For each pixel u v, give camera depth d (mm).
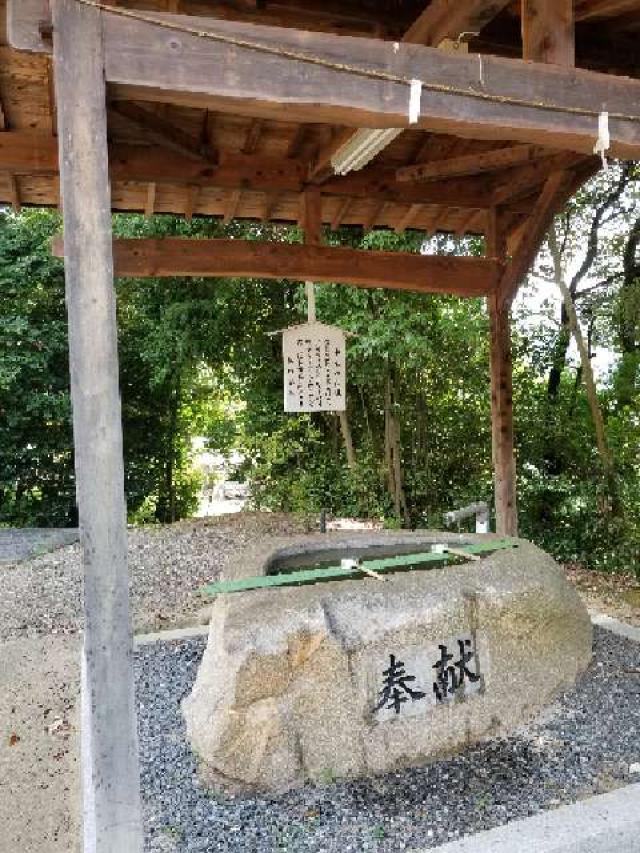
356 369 7668
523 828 2191
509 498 5457
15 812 2766
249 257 4852
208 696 2668
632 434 6738
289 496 8391
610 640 3873
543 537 6844
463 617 2869
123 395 10391
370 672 2688
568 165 4473
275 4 3340
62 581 5902
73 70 1839
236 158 4797
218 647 2707
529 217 5047
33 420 9516
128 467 10578
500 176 5234
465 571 3078
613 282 7332
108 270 1875
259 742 2537
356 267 5016
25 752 3217
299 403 5254
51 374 9234
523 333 7688
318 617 2664
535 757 2709
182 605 5164
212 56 1951
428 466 8133
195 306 7996
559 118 2279
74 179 1846
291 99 2016
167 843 2232
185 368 9031
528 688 3004
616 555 6082
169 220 7254
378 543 4070
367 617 2729
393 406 7941
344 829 2297
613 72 4086
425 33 2791
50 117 4172
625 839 2188
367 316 6855
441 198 5262
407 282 5129
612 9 2957
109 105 3826
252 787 2529
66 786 2938
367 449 8359
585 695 3188
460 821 2312
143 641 4078
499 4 2387
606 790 2455
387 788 2551
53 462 9977
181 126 4504
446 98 2156
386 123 2176
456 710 2811
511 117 2229
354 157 3609
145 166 4609
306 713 2598
